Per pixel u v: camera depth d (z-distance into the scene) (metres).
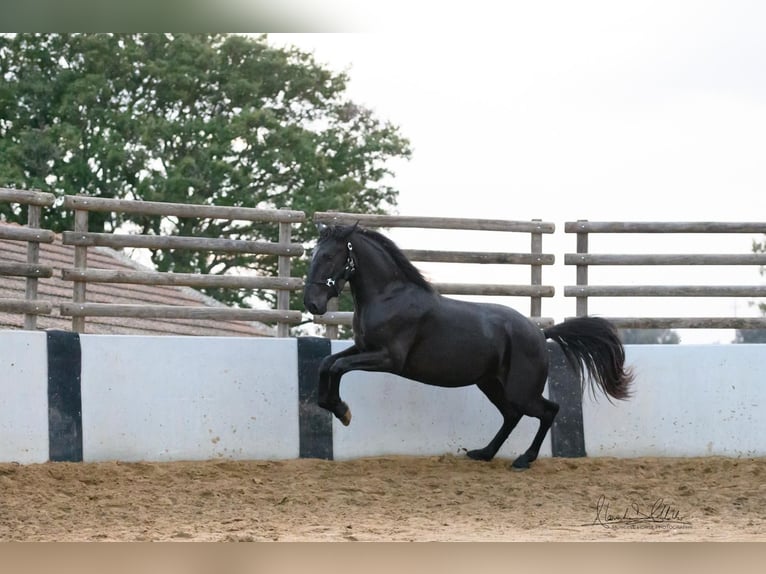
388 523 8.06
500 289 12.55
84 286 11.46
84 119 27.44
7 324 14.71
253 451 11.08
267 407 11.19
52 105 27.97
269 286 12.07
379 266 10.60
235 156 27.20
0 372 10.15
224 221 26.47
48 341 10.45
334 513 8.52
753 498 9.44
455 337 10.71
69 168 26.02
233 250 11.98
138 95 28.48
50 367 10.41
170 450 10.79
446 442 11.66
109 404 10.62
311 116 29.97
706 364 12.09
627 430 11.92
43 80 28.14
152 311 11.59
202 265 26.47
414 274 10.71
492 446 11.30
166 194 25.38
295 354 11.38
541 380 11.02
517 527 7.94
